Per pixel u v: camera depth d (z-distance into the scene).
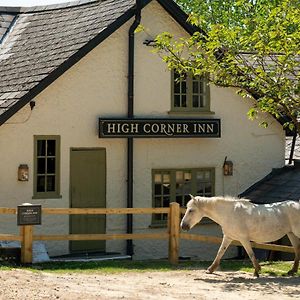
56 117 18.02
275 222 14.08
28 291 11.52
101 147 18.61
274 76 15.12
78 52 17.72
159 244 19.31
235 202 14.13
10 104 17.11
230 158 20.44
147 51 19.14
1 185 17.41
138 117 19.05
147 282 13.34
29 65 18.83
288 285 13.20
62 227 18.19
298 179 20.00
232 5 31.09
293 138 21.39
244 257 19.89
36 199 17.80
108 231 18.73
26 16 22.00
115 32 18.66
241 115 20.58
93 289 12.19
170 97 19.50
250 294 12.23
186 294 12.07
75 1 20.91
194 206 14.14
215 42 14.69
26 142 17.67
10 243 16.47
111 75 18.66
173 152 19.61
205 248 19.92
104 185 18.66
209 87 20.03
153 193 19.33
